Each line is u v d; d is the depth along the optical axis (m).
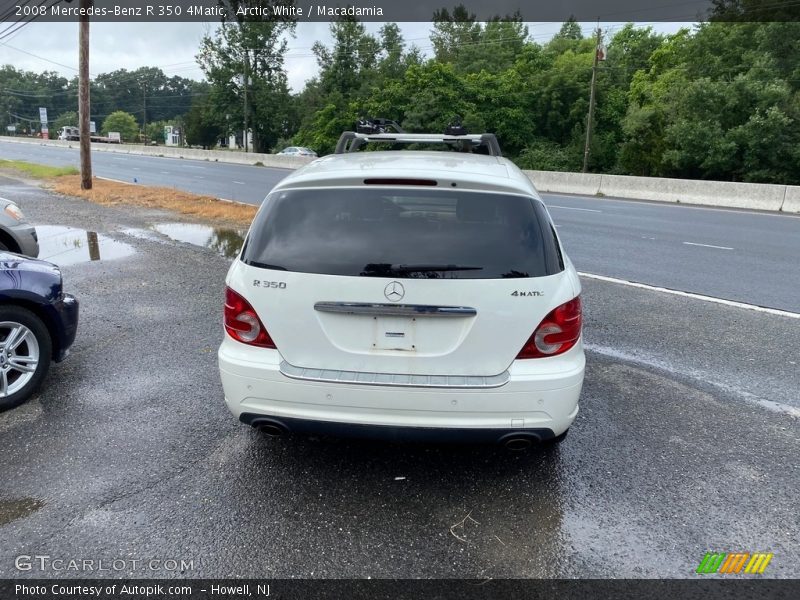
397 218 3.20
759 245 12.10
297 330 3.18
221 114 72.06
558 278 3.19
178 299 7.30
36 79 155.88
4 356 4.34
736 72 39.59
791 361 5.54
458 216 3.21
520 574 2.80
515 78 52.88
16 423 4.16
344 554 2.92
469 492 3.44
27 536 3.01
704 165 33.16
